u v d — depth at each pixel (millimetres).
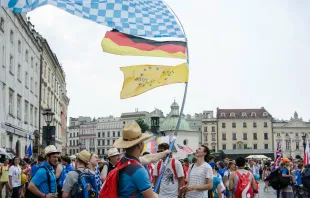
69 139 171250
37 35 47469
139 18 6867
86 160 7754
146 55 6891
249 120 131750
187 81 6785
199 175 9078
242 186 10086
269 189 35312
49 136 22312
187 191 9078
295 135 132250
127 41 6949
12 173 16734
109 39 6934
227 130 131625
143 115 145500
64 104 77125
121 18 6734
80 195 7457
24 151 39406
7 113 33031
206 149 9273
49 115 22625
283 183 15906
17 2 6242
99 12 6676
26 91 40500
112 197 4543
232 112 133250
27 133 40500
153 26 6883
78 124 170375
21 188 18781
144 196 4512
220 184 12375
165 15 6977
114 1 6738
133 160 4633
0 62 30656
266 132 131000
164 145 9625
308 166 15523
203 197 9023
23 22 37938
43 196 7648
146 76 6824
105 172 10711
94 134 159750
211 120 132625
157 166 9648
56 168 10297
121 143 4680
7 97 33031
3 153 22734
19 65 37625
